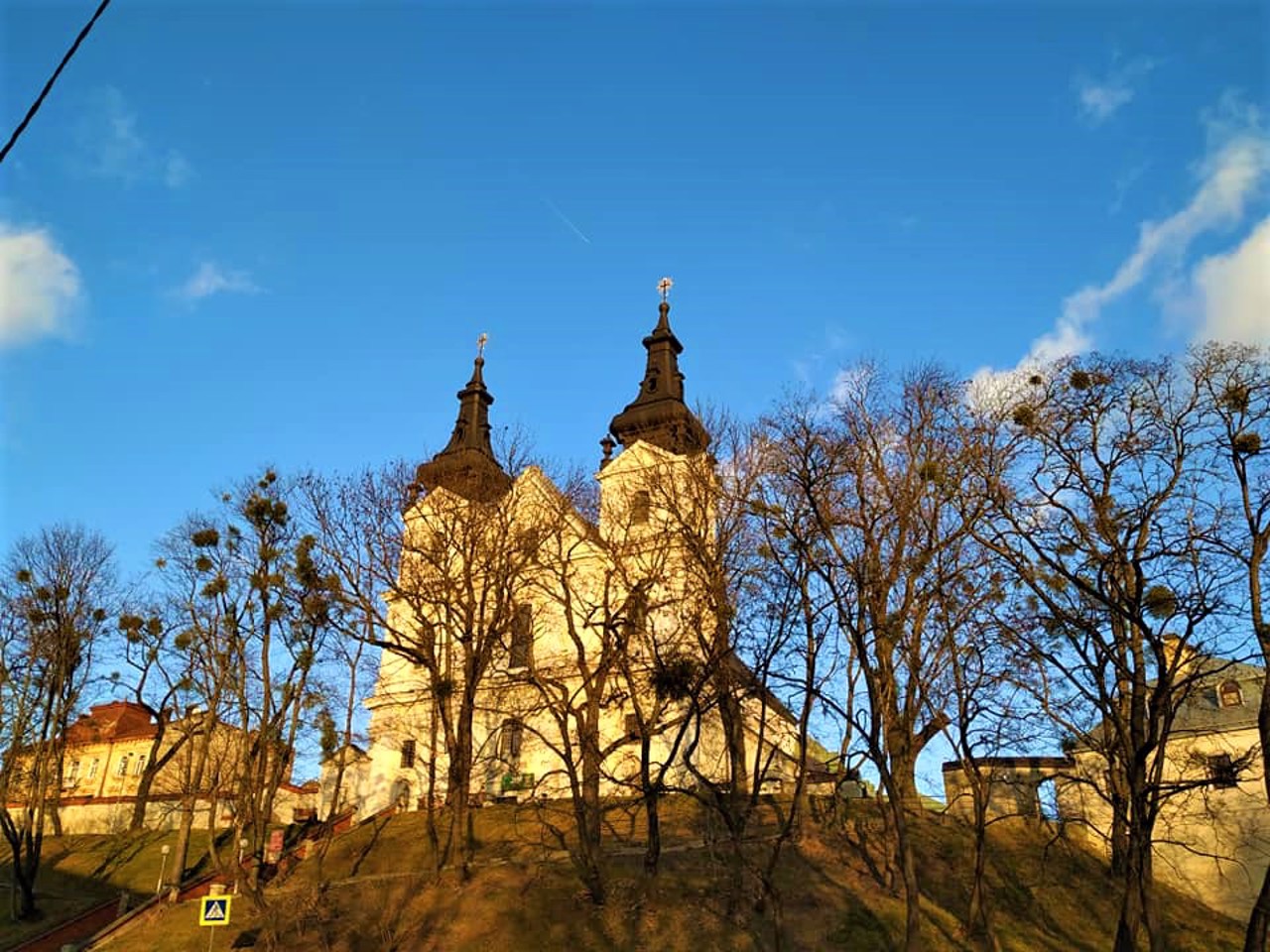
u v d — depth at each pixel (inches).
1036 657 958.4
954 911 1164.5
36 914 1492.4
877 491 1298.0
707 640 1349.7
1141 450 1009.5
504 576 1520.7
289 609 1480.1
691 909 1157.1
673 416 2084.2
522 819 1621.6
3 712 1705.2
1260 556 871.7
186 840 1513.3
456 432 2342.5
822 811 1459.2
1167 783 853.8
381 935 1170.6
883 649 1159.0
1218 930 1236.5
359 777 2001.7
